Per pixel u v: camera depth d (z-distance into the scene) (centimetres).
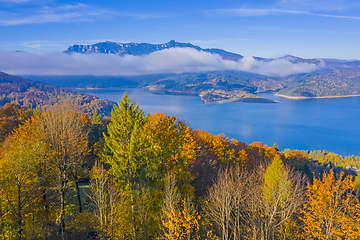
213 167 4062
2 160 2011
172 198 1805
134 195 2130
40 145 2169
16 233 1955
